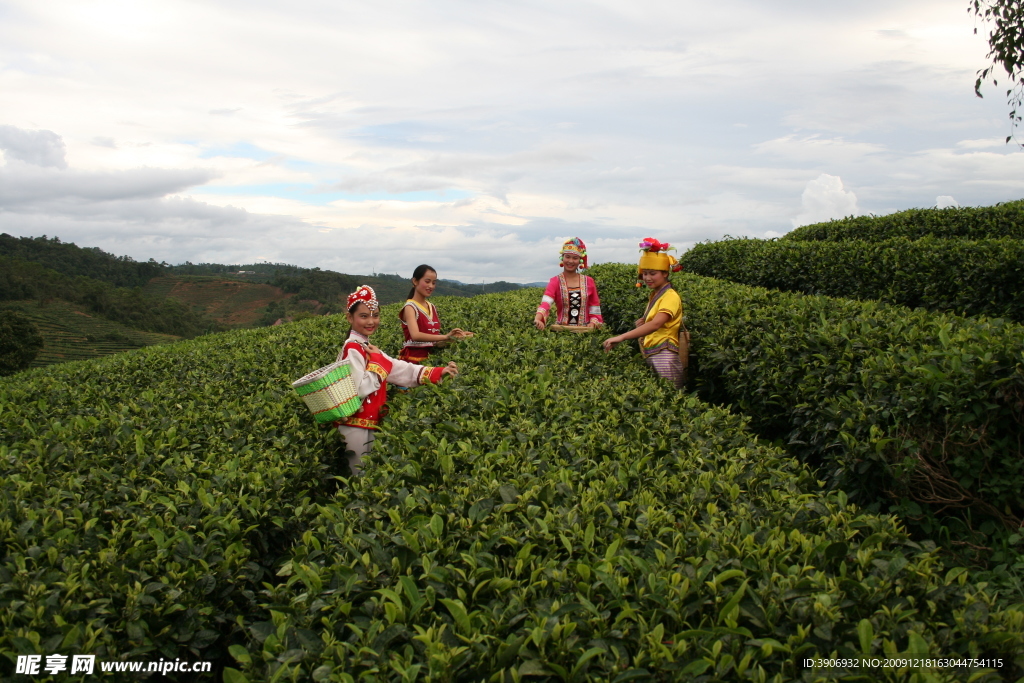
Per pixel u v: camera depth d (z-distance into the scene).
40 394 6.17
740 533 2.46
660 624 1.92
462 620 2.01
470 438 3.74
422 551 2.46
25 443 4.12
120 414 4.72
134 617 2.31
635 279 10.32
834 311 6.12
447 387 4.80
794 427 5.11
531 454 3.44
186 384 6.31
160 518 2.85
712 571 2.22
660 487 2.98
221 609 2.66
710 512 2.69
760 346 5.58
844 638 1.95
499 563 2.45
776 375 5.12
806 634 1.92
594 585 2.17
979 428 3.72
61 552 2.59
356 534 2.58
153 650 2.33
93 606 2.30
